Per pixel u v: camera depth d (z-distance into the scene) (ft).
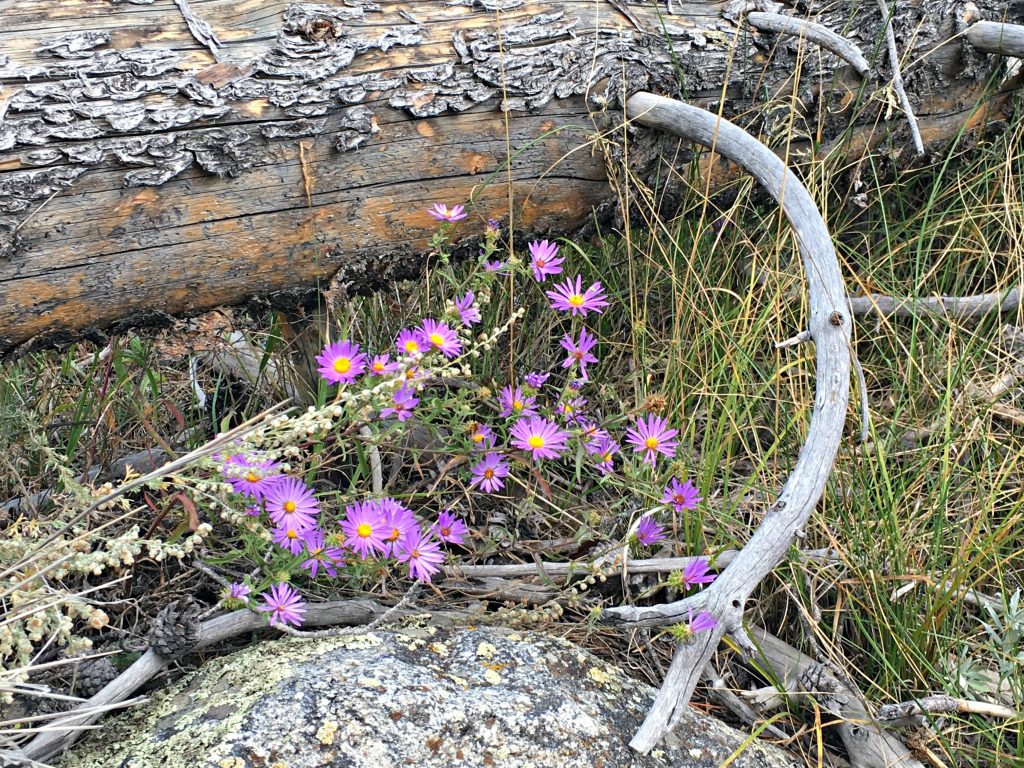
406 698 2.43
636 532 2.93
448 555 2.94
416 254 3.23
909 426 3.62
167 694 2.54
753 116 3.62
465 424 3.00
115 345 3.29
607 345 3.92
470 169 3.18
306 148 2.91
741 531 3.24
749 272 3.97
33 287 2.72
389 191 3.09
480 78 3.09
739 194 3.62
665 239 3.92
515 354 3.75
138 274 2.84
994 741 2.75
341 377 2.85
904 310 3.95
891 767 2.74
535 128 3.22
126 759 2.31
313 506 2.63
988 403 3.64
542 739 2.42
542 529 3.35
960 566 2.98
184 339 3.55
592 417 3.71
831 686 2.87
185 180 2.80
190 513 2.48
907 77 3.76
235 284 3.01
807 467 2.73
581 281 3.70
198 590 2.98
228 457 2.46
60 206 2.68
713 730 2.66
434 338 2.92
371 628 2.70
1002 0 3.85
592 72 3.26
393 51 3.00
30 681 2.56
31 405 3.48
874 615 2.97
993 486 3.24
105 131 2.68
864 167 4.01
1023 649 2.97
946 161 3.94
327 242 3.06
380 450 3.31
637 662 2.95
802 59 3.55
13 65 2.65
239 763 2.26
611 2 3.37
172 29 2.84
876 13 3.70
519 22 3.19
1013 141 4.15
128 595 2.89
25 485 3.31
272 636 2.81
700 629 2.55
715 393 3.44
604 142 3.32
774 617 3.15
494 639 2.72
